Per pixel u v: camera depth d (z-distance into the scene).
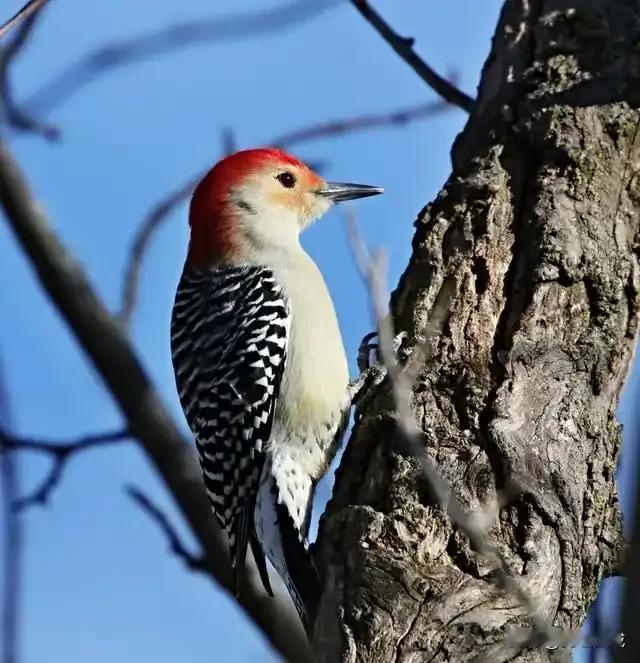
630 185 10.23
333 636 8.40
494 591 8.31
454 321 9.71
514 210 10.14
